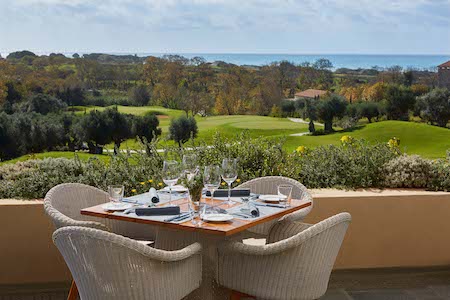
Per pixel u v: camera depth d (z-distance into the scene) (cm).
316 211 500
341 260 509
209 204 376
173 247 383
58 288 466
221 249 334
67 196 412
